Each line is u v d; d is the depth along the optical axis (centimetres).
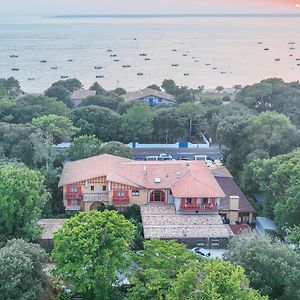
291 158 7456
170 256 4847
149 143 12212
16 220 6462
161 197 8025
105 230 5031
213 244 6919
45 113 11688
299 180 6744
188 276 4109
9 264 4722
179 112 12294
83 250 4862
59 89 15312
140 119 11719
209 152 11706
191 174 8069
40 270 5062
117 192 7875
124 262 4934
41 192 6981
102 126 11681
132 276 4878
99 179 7894
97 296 4916
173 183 7975
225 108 12912
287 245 5625
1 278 4662
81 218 5294
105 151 9356
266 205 7669
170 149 11931
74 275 4856
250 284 4916
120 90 16725
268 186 7525
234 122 9994
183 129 12106
